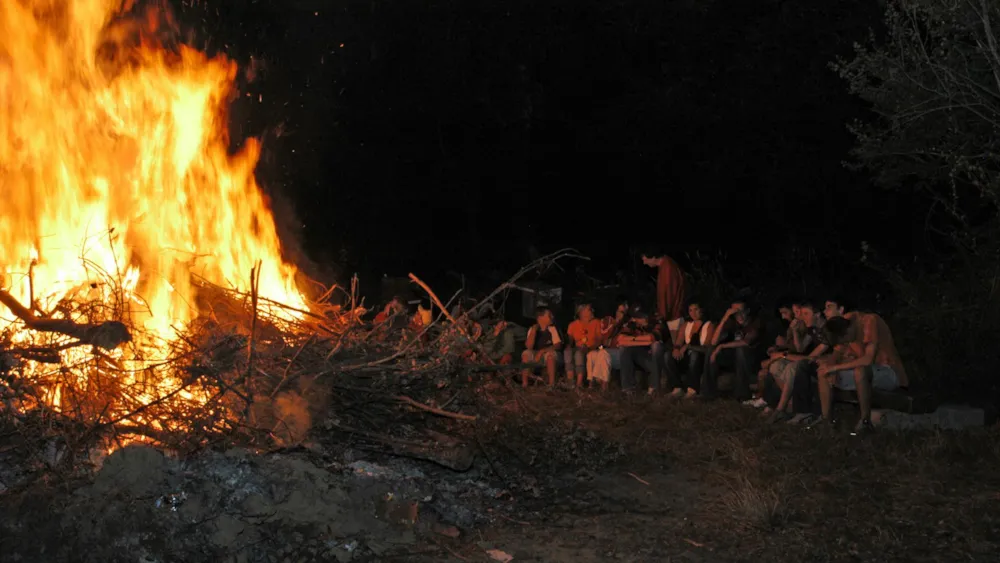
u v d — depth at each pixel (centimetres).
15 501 535
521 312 1719
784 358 897
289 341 695
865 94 1140
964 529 585
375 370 671
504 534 580
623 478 694
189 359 634
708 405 945
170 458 570
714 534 580
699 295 1310
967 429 819
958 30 1049
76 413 594
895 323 1048
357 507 569
